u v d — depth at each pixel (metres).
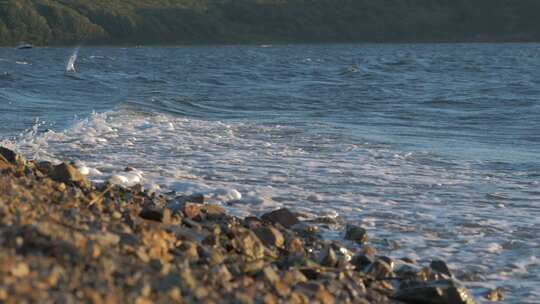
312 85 63.69
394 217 15.21
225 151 23.33
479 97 50.12
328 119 35.56
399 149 25.20
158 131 27.83
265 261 10.88
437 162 22.62
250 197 16.62
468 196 17.58
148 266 8.42
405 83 66.88
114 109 35.25
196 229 11.80
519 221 15.11
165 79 71.38
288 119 35.00
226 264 9.88
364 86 62.34
